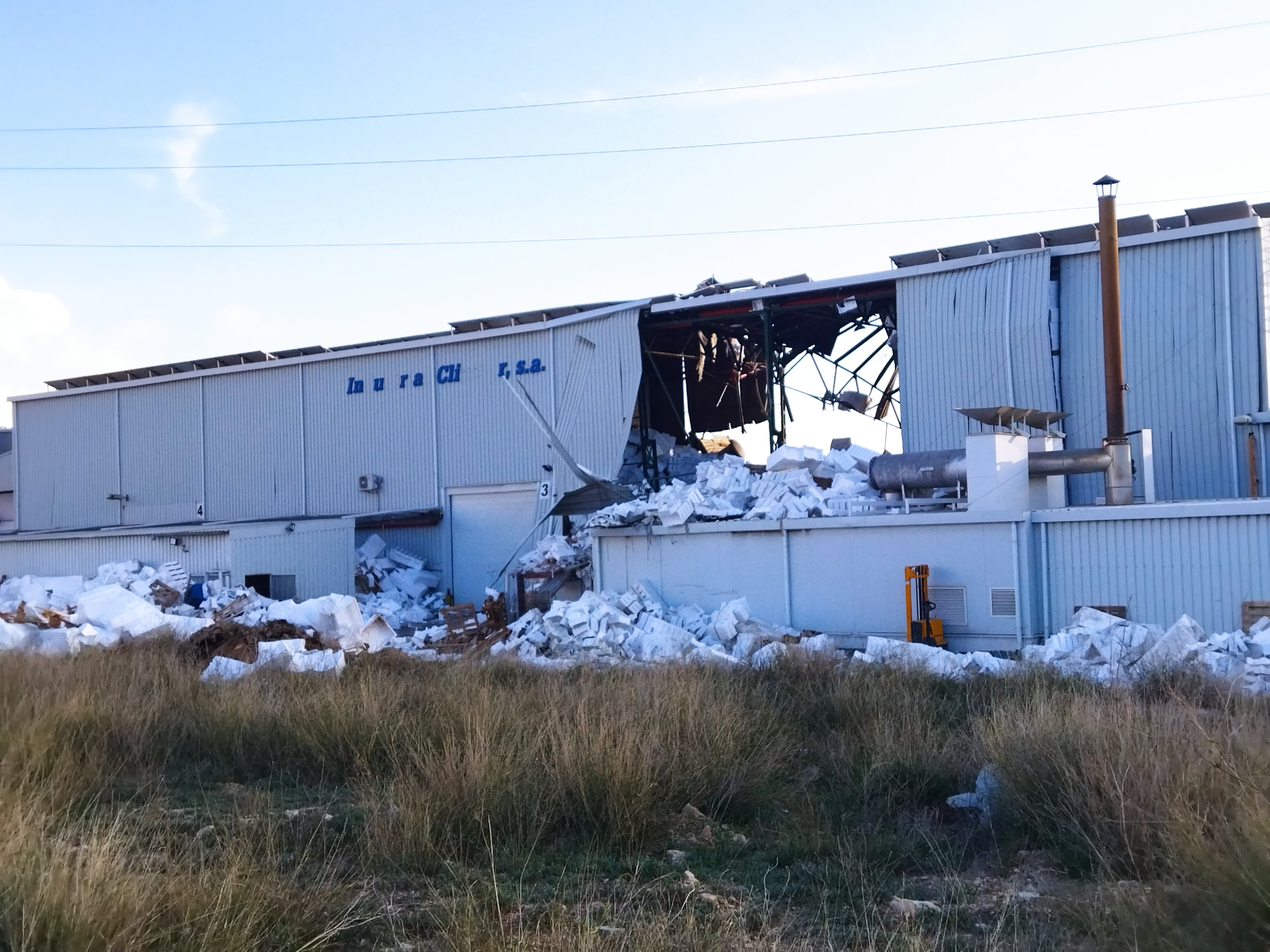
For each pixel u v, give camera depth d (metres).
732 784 9.32
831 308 37.25
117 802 9.23
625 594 25.34
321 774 10.59
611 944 5.62
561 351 41.09
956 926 6.17
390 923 6.22
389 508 44.66
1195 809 6.87
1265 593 19.06
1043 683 13.06
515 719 10.52
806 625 23.88
